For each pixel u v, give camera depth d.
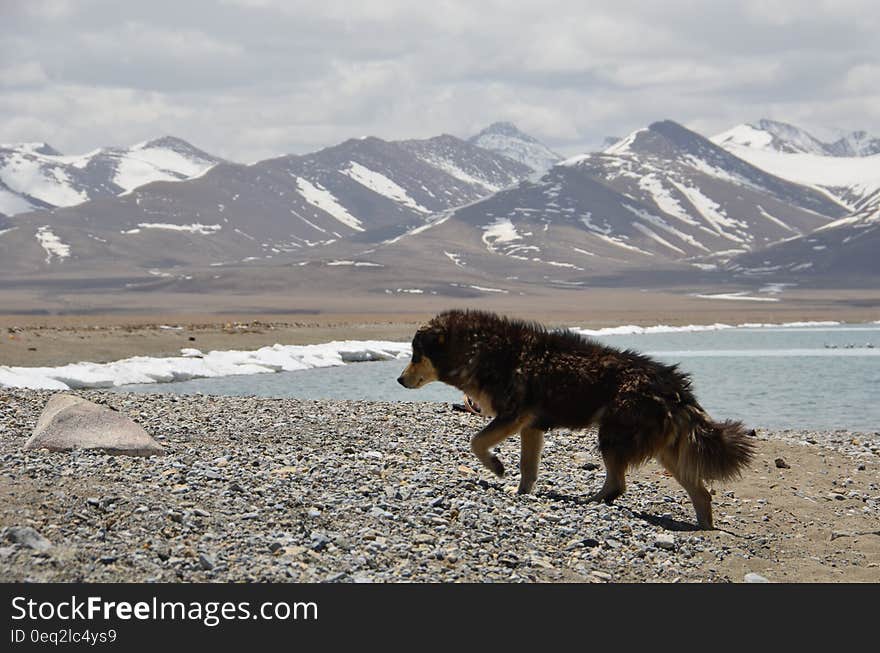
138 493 12.19
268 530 11.23
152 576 9.56
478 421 23.92
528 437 14.85
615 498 14.39
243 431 19.91
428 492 13.98
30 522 10.43
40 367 43.25
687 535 13.38
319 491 13.55
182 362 48.53
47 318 140.12
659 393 13.88
